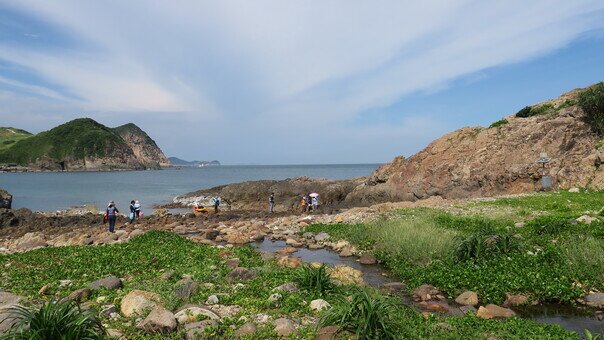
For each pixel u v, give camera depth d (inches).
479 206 1174.3
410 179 1946.4
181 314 374.3
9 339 276.1
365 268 690.2
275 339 336.2
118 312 400.8
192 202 2600.9
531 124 1768.0
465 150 1851.6
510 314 429.7
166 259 679.7
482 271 561.0
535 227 767.1
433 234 726.5
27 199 3058.6
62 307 302.2
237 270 558.6
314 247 869.8
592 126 1624.0
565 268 548.4
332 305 407.2
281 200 2331.4
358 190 2181.3
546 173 1536.7
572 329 405.4
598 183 1381.6
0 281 544.4
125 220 1660.9
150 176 7022.6
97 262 655.1
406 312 397.4
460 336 337.1
